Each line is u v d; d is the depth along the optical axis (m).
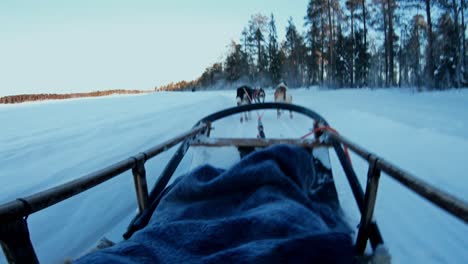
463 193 3.00
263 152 1.62
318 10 36.81
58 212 2.75
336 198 2.04
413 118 7.33
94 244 2.26
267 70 55.50
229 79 64.81
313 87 41.94
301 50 50.56
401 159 4.16
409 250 2.11
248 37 56.59
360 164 3.94
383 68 33.59
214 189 1.45
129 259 0.98
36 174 3.72
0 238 0.82
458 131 5.27
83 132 6.46
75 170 3.88
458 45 21.22
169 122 7.96
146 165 4.10
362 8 34.78
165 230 1.16
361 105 11.70
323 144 2.29
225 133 6.74
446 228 2.39
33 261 0.91
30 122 8.21
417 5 22.95
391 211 2.69
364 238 1.47
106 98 20.45
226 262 0.94
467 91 16.91
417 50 25.53
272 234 1.08
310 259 0.97
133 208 2.86
